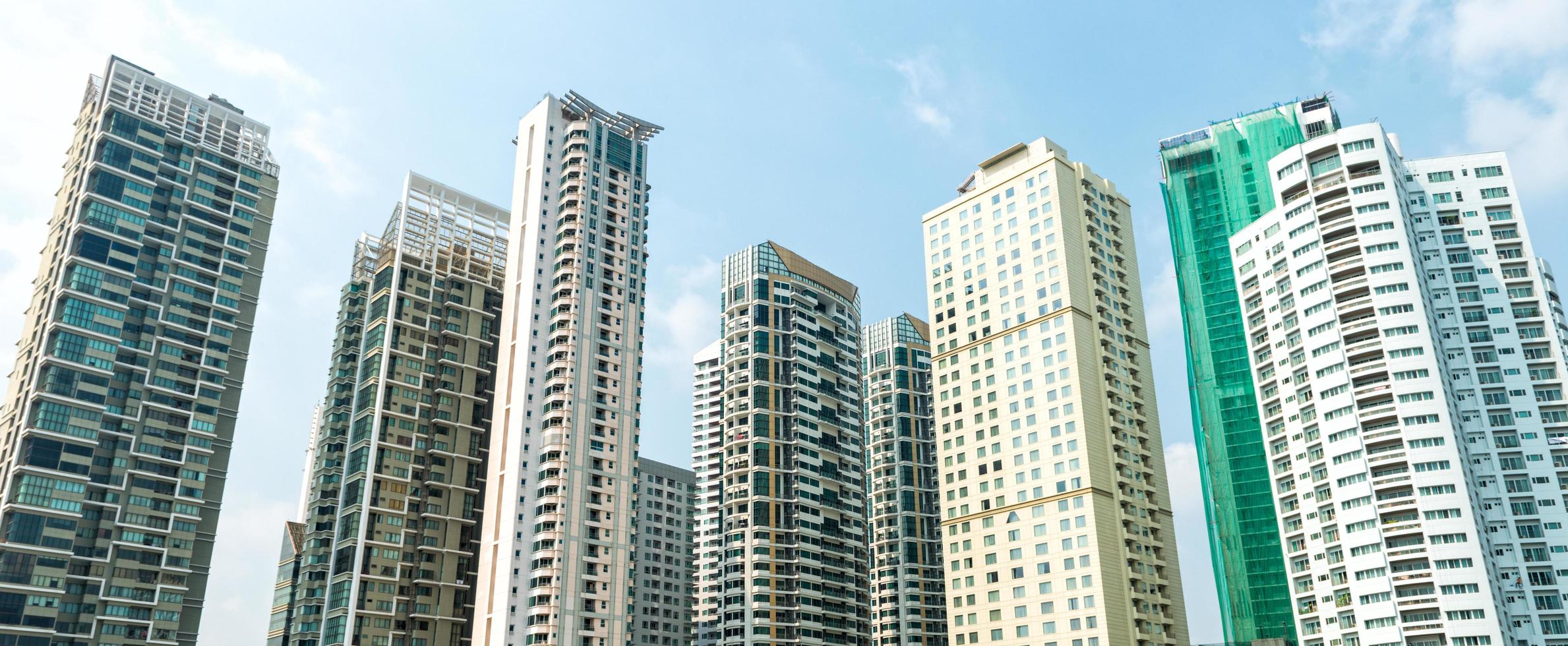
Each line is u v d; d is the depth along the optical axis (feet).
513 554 472.85
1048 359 483.10
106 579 449.89
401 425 557.74
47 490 440.45
